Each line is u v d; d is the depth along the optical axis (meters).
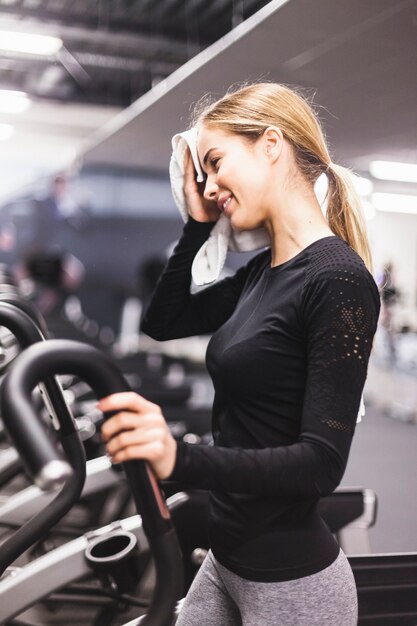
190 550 2.12
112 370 0.82
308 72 3.20
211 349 1.22
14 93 9.18
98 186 9.52
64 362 0.79
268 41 3.02
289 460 0.94
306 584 1.12
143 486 0.84
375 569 1.95
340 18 2.55
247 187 1.15
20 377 0.75
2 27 6.02
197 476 0.89
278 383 1.10
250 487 0.92
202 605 1.29
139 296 9.35
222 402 1.19
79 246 9.65
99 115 10.29
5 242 9.73
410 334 5.70
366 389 6.59
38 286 8.77
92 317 9.53
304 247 1.15
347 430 0.98
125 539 1.79
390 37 2.60
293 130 1.16
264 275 1.19
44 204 9.66
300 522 1.13
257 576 1.13
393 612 1.95
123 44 7.16
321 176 1.24
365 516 2.21
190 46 7.23
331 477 0.97
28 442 0.70
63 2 6.69
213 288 1.47
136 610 2.36
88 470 2.59
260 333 1.10
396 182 4.20
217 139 1.17
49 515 1.23
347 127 3.42
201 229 1.40
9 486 3.74
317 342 1.02
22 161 10.09
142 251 9.62
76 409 4.00
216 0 6.17
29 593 1.78
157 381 6.98
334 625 1.13
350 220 1.23
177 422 5.10
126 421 0.81
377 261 5.18
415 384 6.13
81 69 8.77
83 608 2.37
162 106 5.09
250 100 1.16
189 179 1.38
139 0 6.49
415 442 5.19
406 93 3.03
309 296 1.06
